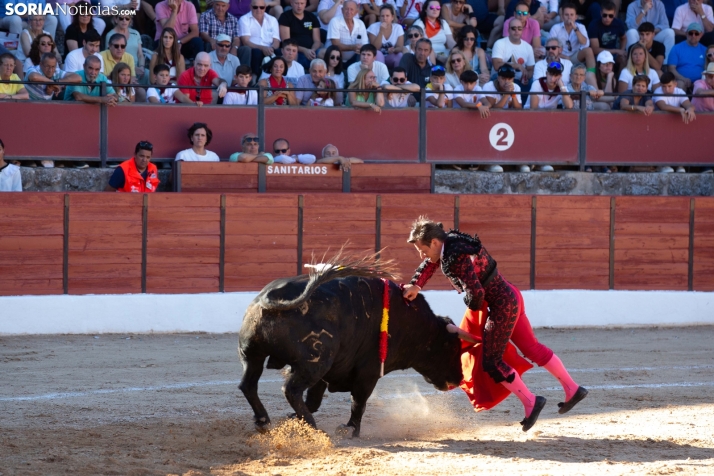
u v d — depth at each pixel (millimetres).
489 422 16656
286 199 29266
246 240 29016
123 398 18188
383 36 35000
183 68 31391
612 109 33719
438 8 35188
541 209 31094
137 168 28656
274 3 36031
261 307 13250
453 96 33000
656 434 15258
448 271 14344
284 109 30609
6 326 26641
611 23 36656
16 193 27125
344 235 29703
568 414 17359
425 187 31125
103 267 27906
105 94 28953
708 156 33594
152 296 28016
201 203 28609
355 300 13977
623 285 31672
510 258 30953
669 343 27828
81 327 27359
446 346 15367
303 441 13336
